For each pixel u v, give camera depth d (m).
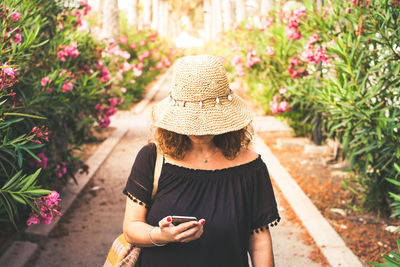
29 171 4.11
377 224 4.61
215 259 1.81
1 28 3.26
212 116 1.81
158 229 1.74
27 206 4.14
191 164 1.88
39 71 4.48
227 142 1.89
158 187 1.88
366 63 4.34
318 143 7.24
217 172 1.87
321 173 6.27
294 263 4.03
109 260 2.01
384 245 4.18
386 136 4.05
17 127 3.85
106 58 6.86
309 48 5.02
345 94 4.02
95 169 6.66
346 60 3.91
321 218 4.75
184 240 1.66
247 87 12.93
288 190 5.57
